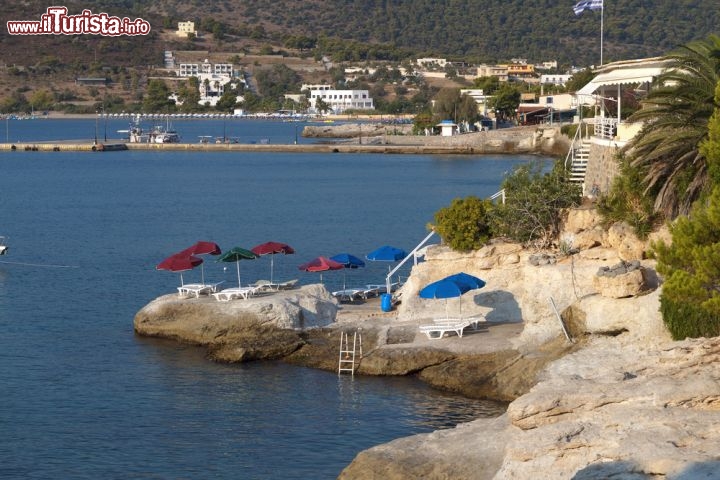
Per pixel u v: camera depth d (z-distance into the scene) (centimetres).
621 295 6494
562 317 6838
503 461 4800
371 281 10519
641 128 8369
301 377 7044
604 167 9512
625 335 6506
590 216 7975
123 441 5853
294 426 6069
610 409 4784
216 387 6831
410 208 17712
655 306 6369
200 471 5425
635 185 7706
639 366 5309
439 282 7331
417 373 7025
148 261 12044
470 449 5059
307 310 8056
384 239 13888
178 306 8188
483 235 8344
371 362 7100
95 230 15150
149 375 7112
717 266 5300
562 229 8256
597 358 6350
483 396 6525
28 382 6950
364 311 8444
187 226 15562
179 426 6094
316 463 5512
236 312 7912
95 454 5659
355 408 6366
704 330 6100
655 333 6353
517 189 8694
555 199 8381
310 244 13438
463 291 7238
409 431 5953
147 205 18762
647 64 9500
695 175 7175
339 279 10669
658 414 4653
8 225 15812
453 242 8281
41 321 8738
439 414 6222
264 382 6931
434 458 5038
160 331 8125
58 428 6062
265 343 7538
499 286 7988
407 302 8112
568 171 9888
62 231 15038
